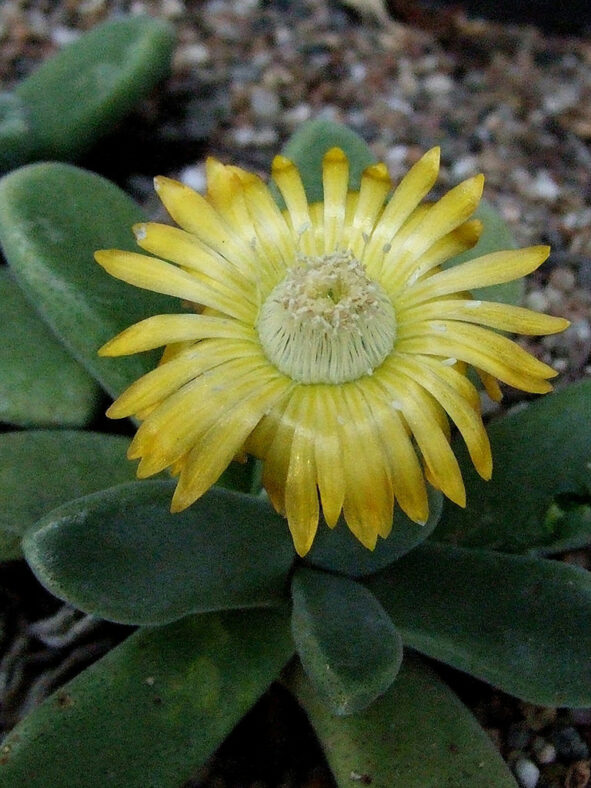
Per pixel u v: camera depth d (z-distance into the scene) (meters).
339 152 0.09
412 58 0.18
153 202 0.15
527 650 0.09
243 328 0.09
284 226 0.09
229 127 0.17
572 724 0.10
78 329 0.10
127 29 0.14
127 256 0.08
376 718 0.09
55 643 0.11
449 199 0.09
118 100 0.14
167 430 0.08
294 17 0.19
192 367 0.08
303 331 0.08
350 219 0.09
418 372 0.08
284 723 0.10
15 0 0.18
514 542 0.10
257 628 0.09
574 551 0.12
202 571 0.08
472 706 0.10
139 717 0.08
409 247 0.09
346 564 0.09
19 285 0.11
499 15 0.19
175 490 0.08
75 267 0.10
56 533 0.08
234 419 0.08
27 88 0.14
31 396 0.11
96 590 0.08
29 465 0.10
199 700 0.09
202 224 0.09
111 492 0.08
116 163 0.16
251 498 0.09
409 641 0.09
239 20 0.18
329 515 0.07
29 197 0.10
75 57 0.14
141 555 0.08
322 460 0.08
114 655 0.09
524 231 0.15
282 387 0.08
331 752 0.09
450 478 0.08
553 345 0.14
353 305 0.08
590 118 0.17
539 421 0.10
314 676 0.07
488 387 0.09
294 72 0.17
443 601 0.09
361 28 0.19
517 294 0.11
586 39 0.19
